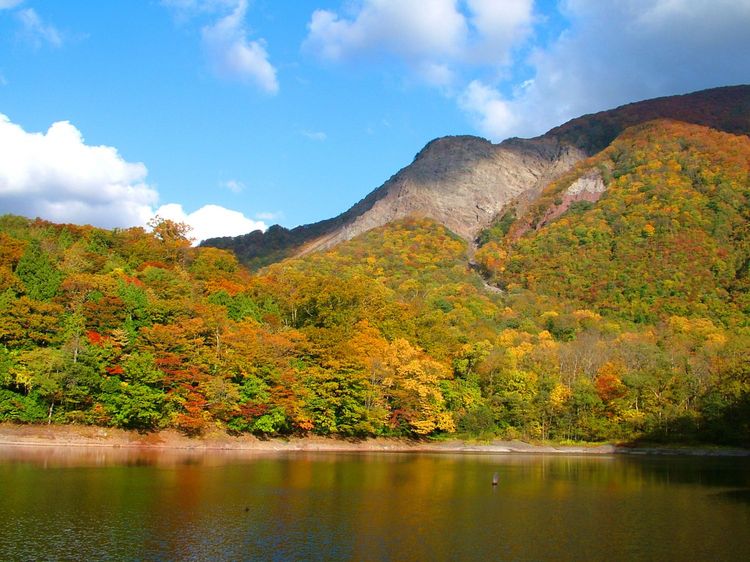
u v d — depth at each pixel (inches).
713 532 1563.7
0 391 2701.8
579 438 4407.0
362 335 3983.8
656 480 2544.3
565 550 1382.9
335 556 1284.4
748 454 4119.1
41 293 3075.8
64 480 1923.0
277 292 4869.6
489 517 1696.6
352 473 2437.3
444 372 4065.0
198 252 5492.1
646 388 4500.5
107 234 4749.0
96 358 2854.3
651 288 7539.4
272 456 2928.2
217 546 1318.9
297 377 3442.4
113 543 1305.4
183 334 3144.7
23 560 1182.3
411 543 1398.9
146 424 3048.7
